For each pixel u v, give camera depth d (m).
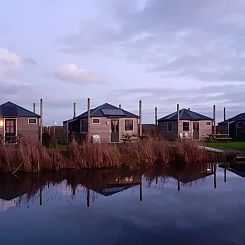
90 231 9.70
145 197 14.09
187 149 25.19
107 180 18.44
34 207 12.51
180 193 14.84
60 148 23.95
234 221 10.52
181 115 42.12
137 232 9.59
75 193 15.03
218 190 15.41
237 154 26.47
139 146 24.39
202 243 8.69
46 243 8.76
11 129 32.03
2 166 19.61
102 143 23.67
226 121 46.88
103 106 38.22
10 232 9.64
